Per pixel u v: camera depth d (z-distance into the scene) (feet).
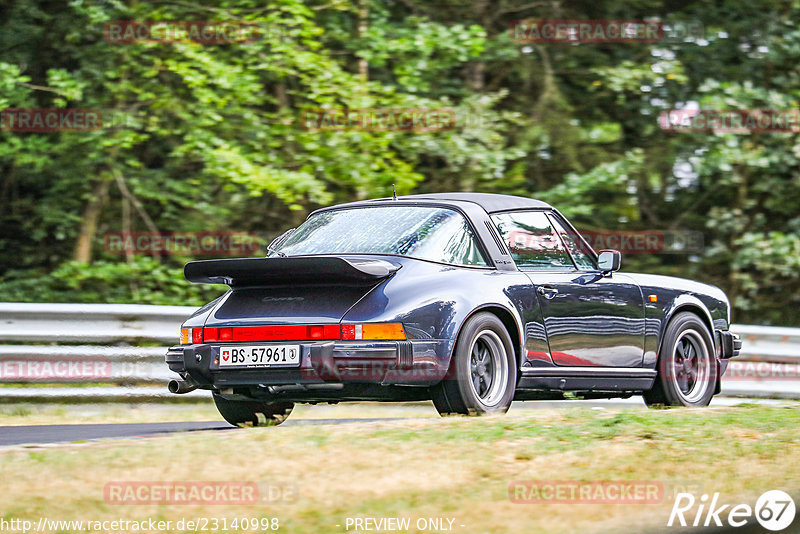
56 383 89.97
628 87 157.79
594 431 49.88
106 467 44.29
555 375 65.36
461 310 59.52
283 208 158.81
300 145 149.79
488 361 61.62
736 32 169.58
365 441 47.85
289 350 58.03
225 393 61.98
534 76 165.78
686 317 74.74
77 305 89.76
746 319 176.96
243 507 38.06
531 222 67.67
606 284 69.56
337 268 57.67
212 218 157.17
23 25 156.15
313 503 38.22
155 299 149.59
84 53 153.17
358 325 57.11
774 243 158.20
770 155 161.17
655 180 159.74
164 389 89.66
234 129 150.10
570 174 152.46
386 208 65.36
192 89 149.59
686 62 169.89
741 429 50.96
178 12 150.10
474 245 63.62
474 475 41.91
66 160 153.48
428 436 48.70
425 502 37.86
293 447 46.96
